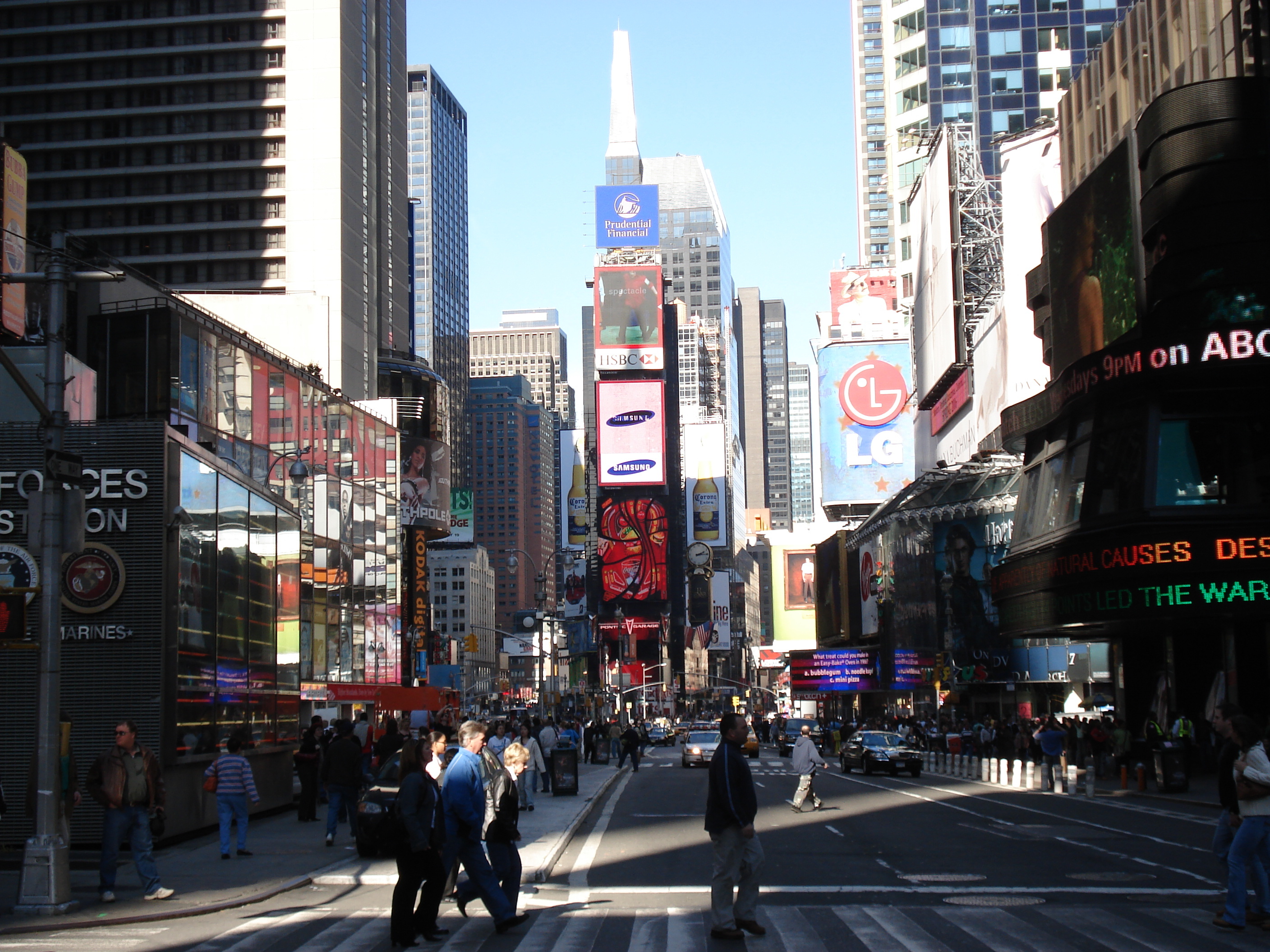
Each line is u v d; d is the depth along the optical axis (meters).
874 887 16.58
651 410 181.62
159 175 116.75
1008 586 43.94
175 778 22.80
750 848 12.90
